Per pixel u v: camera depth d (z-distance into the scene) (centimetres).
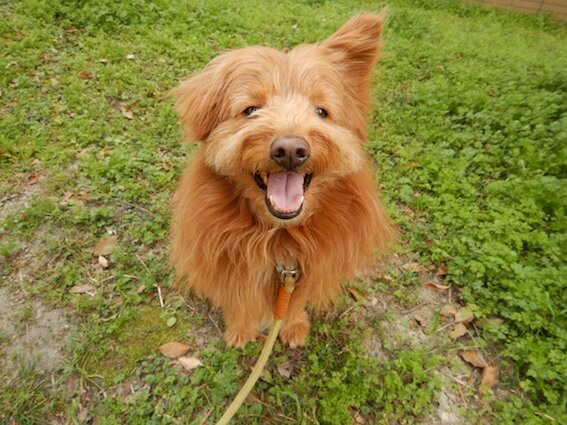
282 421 46
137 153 75
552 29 200
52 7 105
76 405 45
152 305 55
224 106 40
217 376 49
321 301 49
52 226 62
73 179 69
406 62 113
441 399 49
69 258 59
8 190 66
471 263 60
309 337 54
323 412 46
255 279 43
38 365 48
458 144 82
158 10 114
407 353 52
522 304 54
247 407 46
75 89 84
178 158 75
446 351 53
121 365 49
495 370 51
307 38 118
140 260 60
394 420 47
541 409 47
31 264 58
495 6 218
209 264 42
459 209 68
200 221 40
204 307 56
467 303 57
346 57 43
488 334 54
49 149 72
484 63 124
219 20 116
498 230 64
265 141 34
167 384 48
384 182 74
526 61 130
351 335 54
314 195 39
